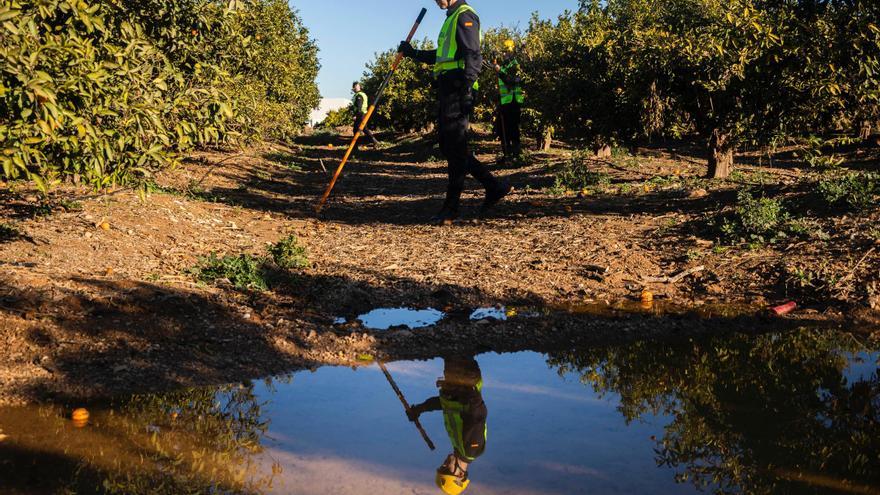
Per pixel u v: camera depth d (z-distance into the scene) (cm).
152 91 422
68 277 450
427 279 556
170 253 578
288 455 262
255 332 412
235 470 247
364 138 3183
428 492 232
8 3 326
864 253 529
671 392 337
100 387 325
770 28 669
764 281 527
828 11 671
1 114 369
